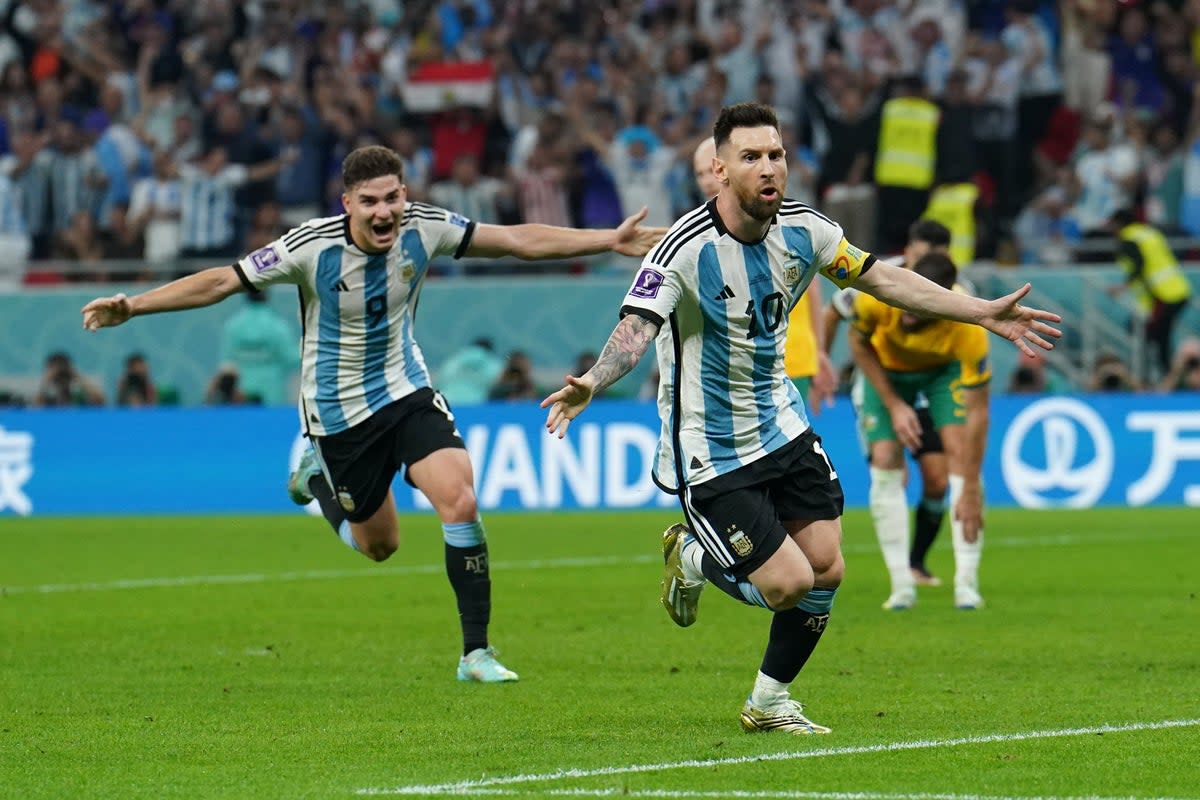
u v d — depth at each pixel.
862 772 13.33
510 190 53.62
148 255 54.81
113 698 17.73
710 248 15.08
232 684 18.72
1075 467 45.84
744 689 18.12
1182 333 48.41
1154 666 19.52
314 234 19.00
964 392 24.88
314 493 21.09
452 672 19.58
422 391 19.80
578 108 54.38
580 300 49.69
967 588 25.53
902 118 50.12
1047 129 55.69
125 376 51.25
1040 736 14.97
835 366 47.81
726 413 15.47
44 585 30.05
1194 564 31.88
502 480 47.31
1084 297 48.50
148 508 48.84
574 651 21.27
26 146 57.25
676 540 16.44
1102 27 57.16
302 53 61.19
